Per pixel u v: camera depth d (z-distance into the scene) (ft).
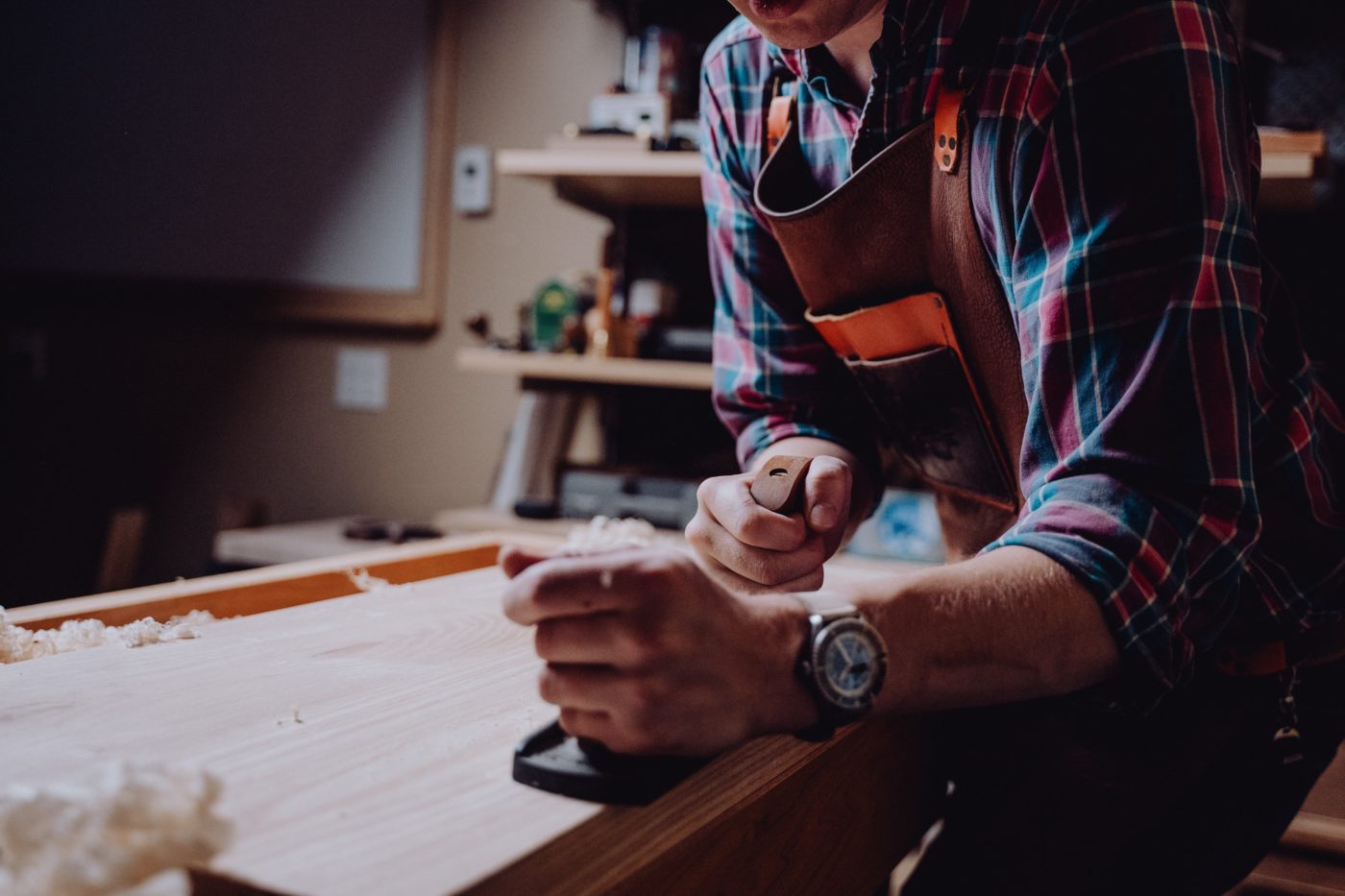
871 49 2.47
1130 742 2.66
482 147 7.53
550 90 7.35
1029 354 2.14
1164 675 1.89
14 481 8.71
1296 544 2.45
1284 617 2.51
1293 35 5.57
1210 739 2.60
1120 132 1.96
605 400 7.15
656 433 7.09
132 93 8.24
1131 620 1.80
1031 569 1.82
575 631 1.55
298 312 7.93
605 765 1.60
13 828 1.27
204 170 8.12
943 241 2.55
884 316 2.83
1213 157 1.94
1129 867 2.64
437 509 7.76
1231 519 1.89
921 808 2.84
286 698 2.01
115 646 2.36
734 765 1.81
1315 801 4.05
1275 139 4.82
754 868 1.81
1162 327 1.87
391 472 7.87
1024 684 1.80
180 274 8.25
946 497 3.38
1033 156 2.13
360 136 7.69
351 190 7.73
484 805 1.53
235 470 8.26
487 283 7.57
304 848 1.37
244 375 8.21
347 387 7.95
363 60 7.64
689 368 6.01
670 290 6.65
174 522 8.42
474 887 1.29
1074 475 1.94
